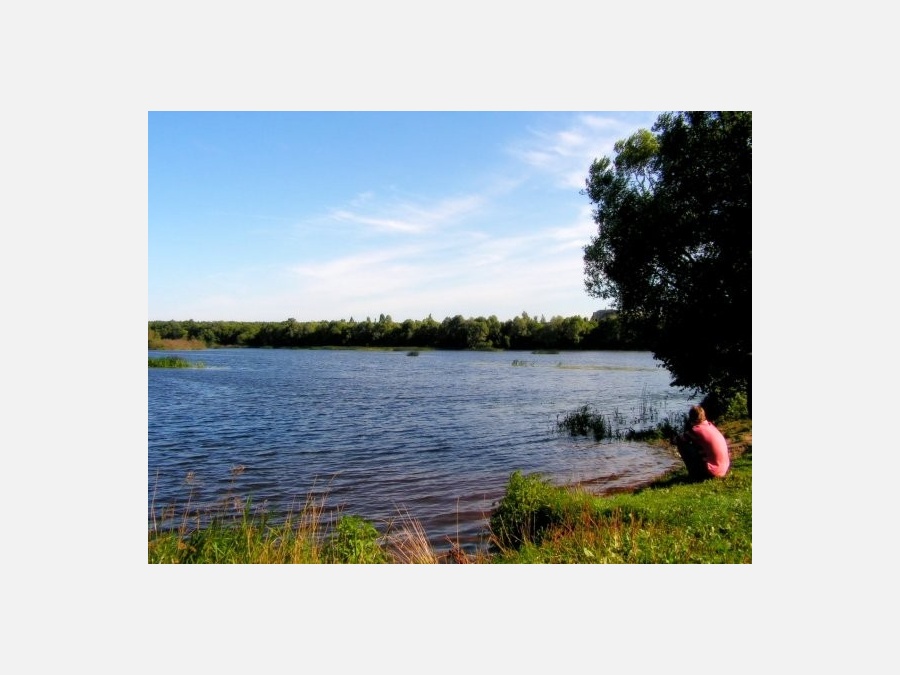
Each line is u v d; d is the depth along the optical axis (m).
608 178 24.86
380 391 48.25
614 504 11.15
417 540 12.10
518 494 11.85
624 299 24.03
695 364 21.70
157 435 27.47
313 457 22.19
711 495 11.63
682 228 20.55
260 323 175.62
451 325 155.88
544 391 47.78
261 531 10.04
